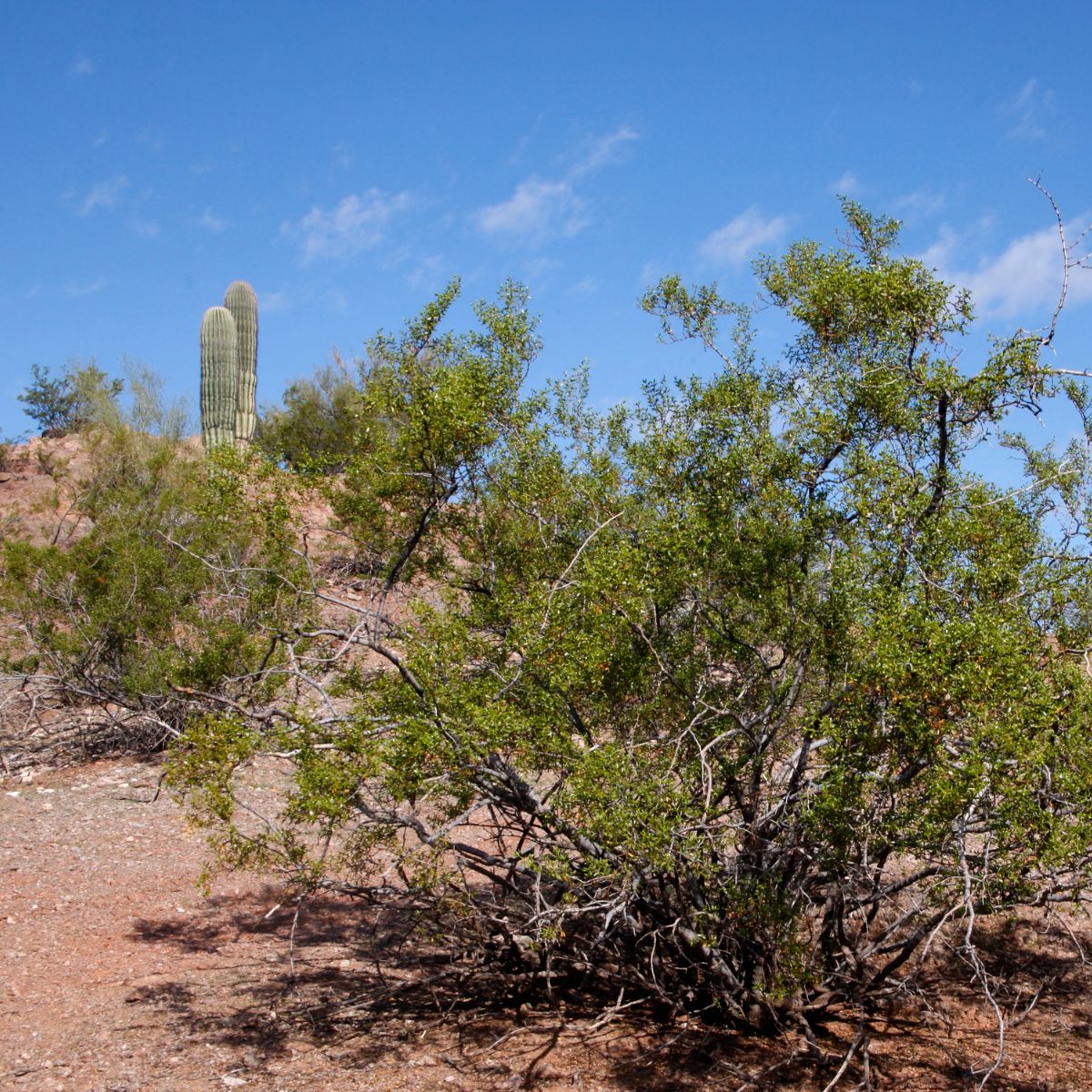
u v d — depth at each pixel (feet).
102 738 38.99
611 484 18.89
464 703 15.39
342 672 19.60
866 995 17.93
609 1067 16.53
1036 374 15.25
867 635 14.92
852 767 14.89
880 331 17.40
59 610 39.50
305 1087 16.20
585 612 16.37
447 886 17.21
